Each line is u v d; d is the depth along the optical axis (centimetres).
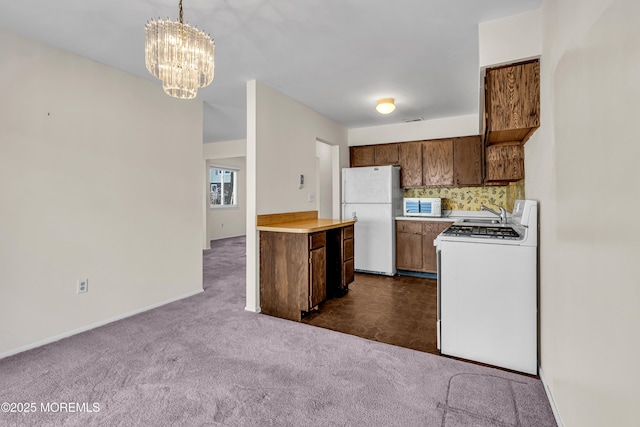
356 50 252
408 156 481
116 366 205
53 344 237
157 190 323
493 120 214
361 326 276
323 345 238
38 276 235
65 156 250
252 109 312
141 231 308
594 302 110
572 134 132
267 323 282
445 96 364
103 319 276
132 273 300
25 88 228
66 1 186
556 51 157
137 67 284
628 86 86
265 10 198
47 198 240
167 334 256
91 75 267
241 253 657
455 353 218
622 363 91
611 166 97
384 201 457
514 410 162
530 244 197
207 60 185
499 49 208
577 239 127
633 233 85
